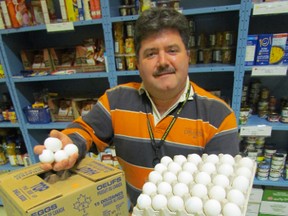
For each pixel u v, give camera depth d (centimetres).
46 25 136
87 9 130
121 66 139
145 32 75
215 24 148
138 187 99
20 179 57
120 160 103
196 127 87
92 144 98
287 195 152
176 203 48
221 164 59
